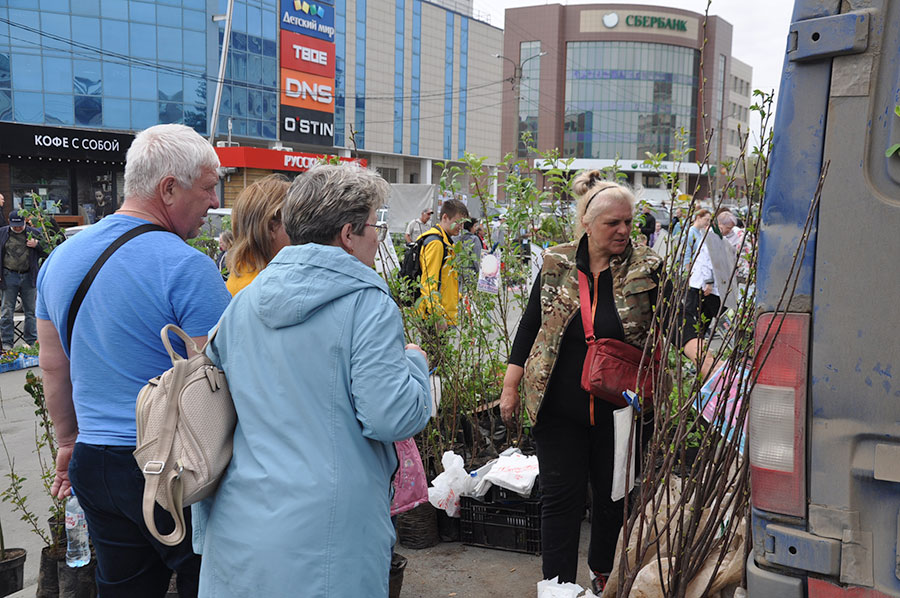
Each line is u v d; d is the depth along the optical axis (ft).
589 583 11.71
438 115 214.90
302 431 6.16
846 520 5.41
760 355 5.79
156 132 7.76
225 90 137.39
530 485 12.05
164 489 6.14
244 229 9.61
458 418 15.47
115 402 7.27
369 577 6.24
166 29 127.34
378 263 15.24
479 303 16.31
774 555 5.70
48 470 12.98
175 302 7.34
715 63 232.32
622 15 254.27
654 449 8.09
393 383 6.19
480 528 12.85
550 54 257.55
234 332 6.56
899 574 5.24
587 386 9.45
